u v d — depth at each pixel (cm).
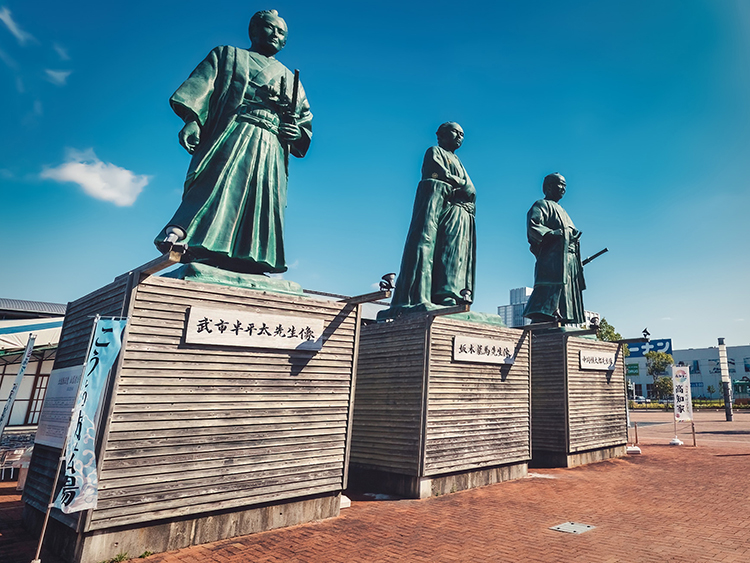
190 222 1017
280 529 980
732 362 8231
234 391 934
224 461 905
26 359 1227
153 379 838
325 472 1053
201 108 1066
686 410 2562
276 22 1216
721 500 1269
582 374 1994
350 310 1144
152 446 825
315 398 1053
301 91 1241
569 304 2084
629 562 803
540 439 1928
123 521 783
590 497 1310
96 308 945
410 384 1374
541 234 2061
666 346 8431
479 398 1483
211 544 881
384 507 1192
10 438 1605
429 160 1658
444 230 1647
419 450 1305
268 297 1001
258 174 1109
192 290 904
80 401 743
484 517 1100
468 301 1636
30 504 915
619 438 2125
